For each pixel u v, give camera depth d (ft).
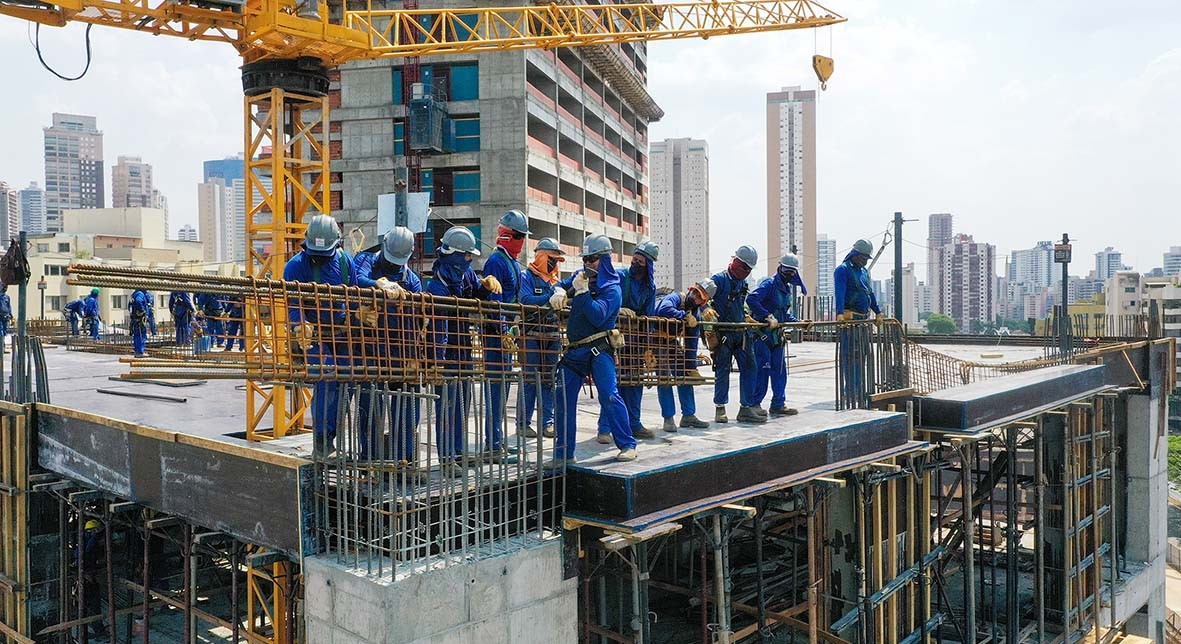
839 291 45.09
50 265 245.24
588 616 31.68
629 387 34.76
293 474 26.84
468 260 31.30
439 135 162.61
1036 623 59.26
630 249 255.09
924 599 48.19
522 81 168.14
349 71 168.76
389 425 27.07
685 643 49.01
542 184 188.85
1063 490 61.11
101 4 47.06
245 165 37.99
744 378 39.65
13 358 43.42
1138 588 74.90
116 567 55.36
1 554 44.57
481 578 25.38
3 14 47.62
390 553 24.18
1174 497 225.35
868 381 44.45
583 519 28.07
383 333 28.55
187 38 49.65
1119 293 349.00
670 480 29.25
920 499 49.08
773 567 57.00
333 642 24.76
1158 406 79.15
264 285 25.07
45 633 41.24
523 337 31.17
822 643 43.52
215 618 36.22
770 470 33.86
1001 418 50.08
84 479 38.22
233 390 56.75
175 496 32.45
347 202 168.35
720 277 38.78
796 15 130.72
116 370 72.64
